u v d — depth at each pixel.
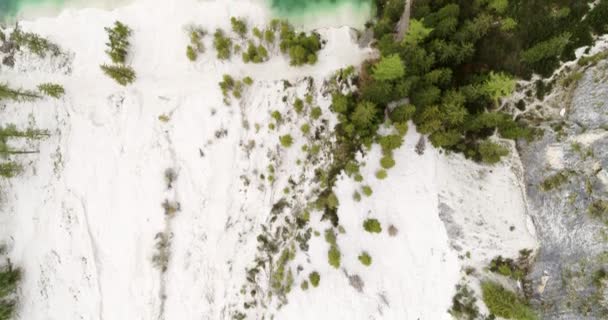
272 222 28.20
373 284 25.06
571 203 23.20
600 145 22.70
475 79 25.12
